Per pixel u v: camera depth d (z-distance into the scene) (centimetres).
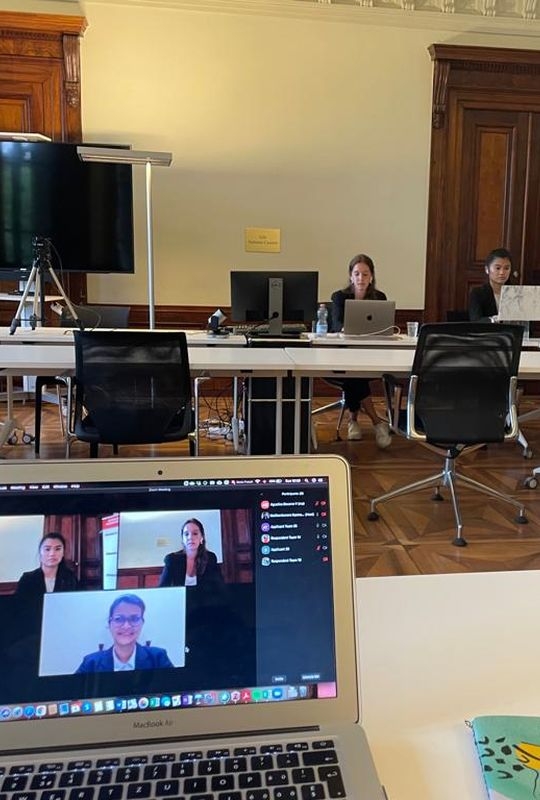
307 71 546
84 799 51
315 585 64
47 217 522
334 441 446
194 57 532
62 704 58
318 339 384
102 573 62
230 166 552
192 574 63
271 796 51
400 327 589
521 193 586
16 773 54
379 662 77
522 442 410
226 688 61
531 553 265
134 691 59
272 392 312
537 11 560
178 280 561
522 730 63
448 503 324
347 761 55
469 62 557
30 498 62
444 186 576
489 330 269
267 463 66
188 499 64
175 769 54
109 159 435
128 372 274
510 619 87
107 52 523
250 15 532
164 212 551
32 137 509
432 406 279
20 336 360
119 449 414
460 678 74
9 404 378
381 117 560
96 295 554
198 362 285
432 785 57
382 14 543
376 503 300
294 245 569
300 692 62
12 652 59
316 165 560
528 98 571
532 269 598
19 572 61
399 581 98
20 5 509
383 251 579
